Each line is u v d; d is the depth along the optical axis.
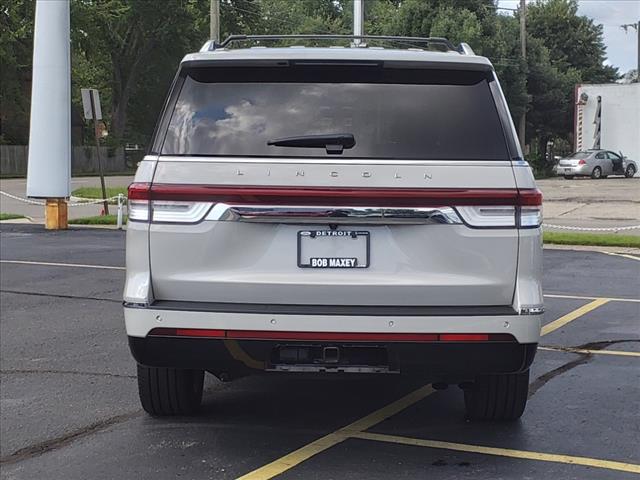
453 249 4.11
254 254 4.14
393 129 4.24
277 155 4.16
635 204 23.44
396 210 4.07
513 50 44.75
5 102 49.06
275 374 4.26
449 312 4.07
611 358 6.89
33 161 17.16
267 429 5.09
